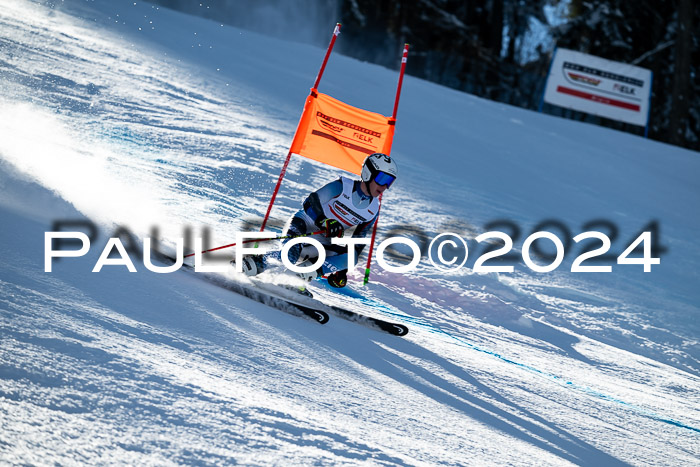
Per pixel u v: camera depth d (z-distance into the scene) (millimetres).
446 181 20359
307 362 5066
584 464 4816
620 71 43906
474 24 68688
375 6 65938
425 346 7078
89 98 15211
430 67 65688
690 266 18469
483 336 8609
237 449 3178
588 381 7770
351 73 35219
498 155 27516
